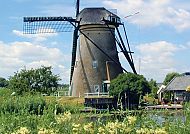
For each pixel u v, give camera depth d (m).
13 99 21.95
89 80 59.22
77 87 60.00
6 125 8.93
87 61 59.62
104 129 7.35
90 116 8.84
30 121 9.25
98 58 59.25
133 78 53.84
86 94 57.19
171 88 74.62
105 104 53.66
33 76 65.94
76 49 60.88
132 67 58.88
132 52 59.59
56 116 8.80
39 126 8.21
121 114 8.45
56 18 58.78
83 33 59.72
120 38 60.00
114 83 54.53
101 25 59.22
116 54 59.97
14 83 64.25
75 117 8.70
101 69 59.06
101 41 59.34
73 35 60.19
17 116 10.02
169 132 7.74
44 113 9.63
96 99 54.22
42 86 66.56
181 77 77.19
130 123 7.54
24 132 7.24
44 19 58.34
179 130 7.84
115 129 7.28
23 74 65.62
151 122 7.86
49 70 67.25
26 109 11.06
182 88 74.06
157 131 7.12
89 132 7.48
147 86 54.06
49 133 7.32
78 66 60.47
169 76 101.38
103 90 58.75
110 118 8.36
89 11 60.00
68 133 7.86
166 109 9.30
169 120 8.13
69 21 59.44
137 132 7.14
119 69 59.94
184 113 8.79
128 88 53.06
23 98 25.39
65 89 65.62
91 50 59.47
